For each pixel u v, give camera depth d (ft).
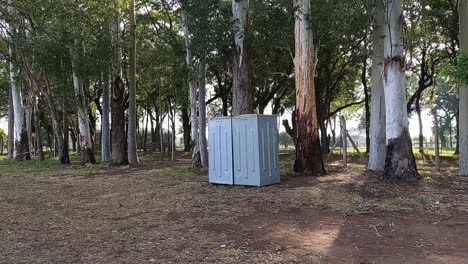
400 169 36.01
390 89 36.52
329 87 92.89
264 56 64.44
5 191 38.34
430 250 17.63
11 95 111.04
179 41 60.29
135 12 78.95
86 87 76.84
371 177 40.27
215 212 25.90
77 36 64.64
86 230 22.07
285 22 52.26
